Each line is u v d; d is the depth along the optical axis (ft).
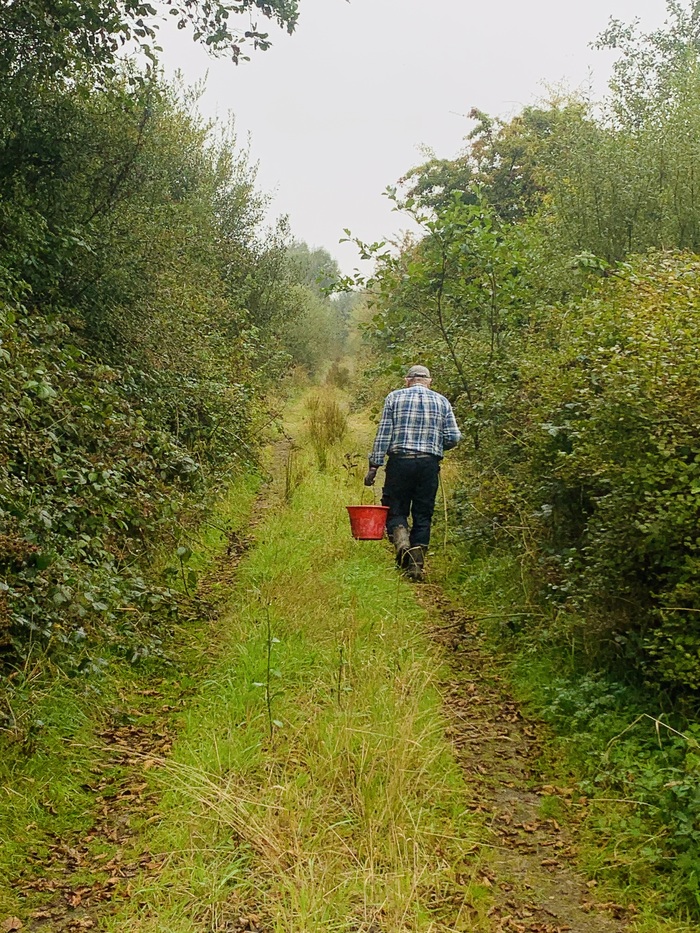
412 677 14.17
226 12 24.35
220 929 9.01
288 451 42.34
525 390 21.75
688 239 27.55
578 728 13.53
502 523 22.24
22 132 24.76
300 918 8.86
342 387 81.05
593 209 29.22
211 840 10.33
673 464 12.63
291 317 58.44
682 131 27.94
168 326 28.66
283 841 10.16
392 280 27.04
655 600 14.21
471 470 27.07
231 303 42.09
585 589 15.26
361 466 36.91
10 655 13.66
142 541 19.30
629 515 13.69
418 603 19.94
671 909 9.54
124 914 9.31
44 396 14.99
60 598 13.52
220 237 48.32
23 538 14.05
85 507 16.37
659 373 13.28
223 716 13.33
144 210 28.43
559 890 10.04
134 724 13.73
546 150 35.27
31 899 9.66
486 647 17.49
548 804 11.70
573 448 17.13
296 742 12.51
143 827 10.96
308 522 25.94
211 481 26.50
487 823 11.33
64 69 24.98
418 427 22.84
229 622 17.61
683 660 12.14
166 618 17.58
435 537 25.36
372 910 9.23
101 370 19.62
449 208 26.23
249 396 34.24
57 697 13.41
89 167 26.25
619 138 29.71
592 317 18.12
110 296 26.08
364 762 11.55
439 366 28.43
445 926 9.25
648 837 10.60
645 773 11.56
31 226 23.02
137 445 18.97
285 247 59.16
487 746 13.48
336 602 18.48
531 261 28.19
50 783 11.68
